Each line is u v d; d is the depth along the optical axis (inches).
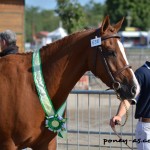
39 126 257.6
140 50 1605.6
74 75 259.0
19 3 903.7
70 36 262.2
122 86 244.8
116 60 246.7
